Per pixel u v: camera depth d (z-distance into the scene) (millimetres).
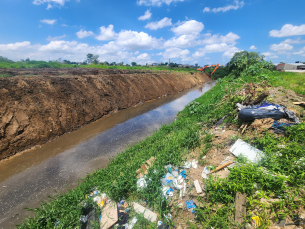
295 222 2383
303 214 2436
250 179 3027
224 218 2828
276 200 2727
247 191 2934
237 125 5559
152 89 20391
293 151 3406
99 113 11992
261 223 2525
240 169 3357
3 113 7336
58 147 7598
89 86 13094
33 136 7734
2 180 5473
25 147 7363
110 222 3229
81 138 8523
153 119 11320
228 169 3670
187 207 3387
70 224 3314
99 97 12969
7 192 4938
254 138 4430
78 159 6586
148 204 3650
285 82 10117
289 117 4484
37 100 8930
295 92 6836
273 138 4094
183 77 32875
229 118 6164
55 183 5270
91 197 4086
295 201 2611
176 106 15281
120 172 5027
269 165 3320
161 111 13500
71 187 5070
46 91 9711
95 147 7523
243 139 4480
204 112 9453
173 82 26938
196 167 4398
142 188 3955
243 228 2607
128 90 16688
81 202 4004
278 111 4699
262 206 2646
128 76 18719
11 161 6547
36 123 8148
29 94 8836
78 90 11828
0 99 7555
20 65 22516
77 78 12961
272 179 2916
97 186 4645
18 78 9180
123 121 11086
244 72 11328
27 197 4730
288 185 2893
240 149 4133
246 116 4969
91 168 5992
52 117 8930
